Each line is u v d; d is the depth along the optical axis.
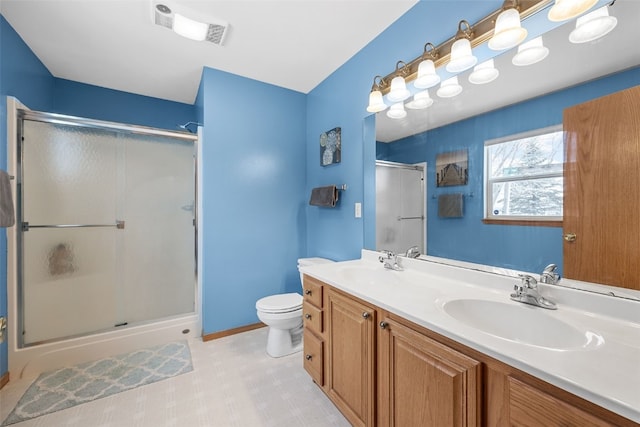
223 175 2.43
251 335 2.43
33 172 1.87
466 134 1.35
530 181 1.11
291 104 2.77
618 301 0.86
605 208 0.91
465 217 1.37
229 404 1.54
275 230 2.69
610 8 0.91
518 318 1.00
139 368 1.89
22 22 1.77
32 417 1.43
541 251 1.08
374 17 1.72
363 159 2.04
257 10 1.66
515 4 1.09
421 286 1.31
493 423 0.74
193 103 3.19
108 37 1.93
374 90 1.75
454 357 0.83
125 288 2.19
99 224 2.10
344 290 1.34
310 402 1.56
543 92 1.07
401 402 1.04
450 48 1.38
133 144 2.21
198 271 2.41
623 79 0.87
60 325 1.97
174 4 1.61
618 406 0.51
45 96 2.34
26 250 1.85
